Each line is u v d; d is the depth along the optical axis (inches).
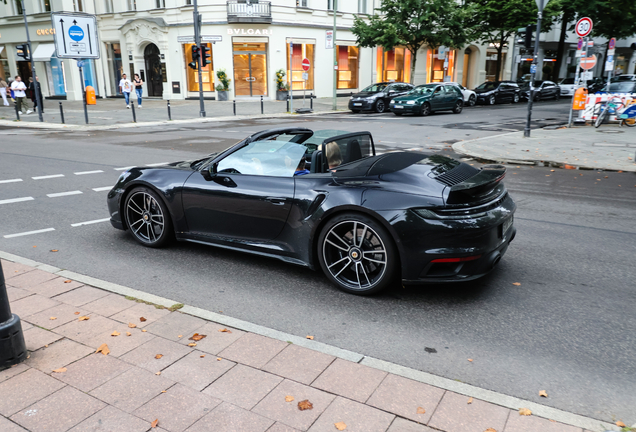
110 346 125.8
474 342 132.8
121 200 209.9
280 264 191.5
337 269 168.1
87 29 786.8
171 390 107.9
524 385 113.3
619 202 293.4
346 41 1353.3
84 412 100.7
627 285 170.7
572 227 242.2
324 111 1023.0
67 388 108.3
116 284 166.1
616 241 219.8
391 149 506.0
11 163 430.0
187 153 486.0
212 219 187.8
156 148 521.7
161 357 120.8
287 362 118.8
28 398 104.9
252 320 145.8
